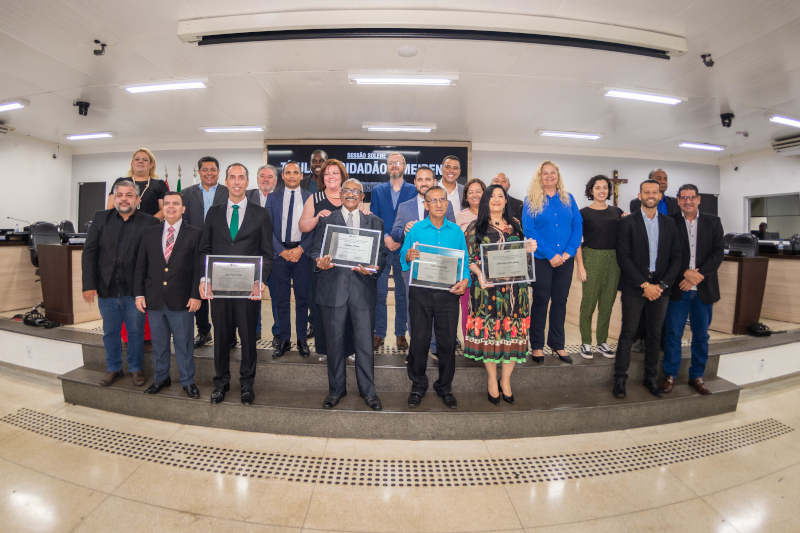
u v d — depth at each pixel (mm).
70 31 3516
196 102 5395
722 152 8109
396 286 2977
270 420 2324
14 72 4430
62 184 8211
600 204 2850
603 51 3729
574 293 4434
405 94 5008
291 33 3344
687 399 2602
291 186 2795
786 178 7535
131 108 5703
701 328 2699
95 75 4480
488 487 1910
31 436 2297
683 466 2115
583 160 7977
